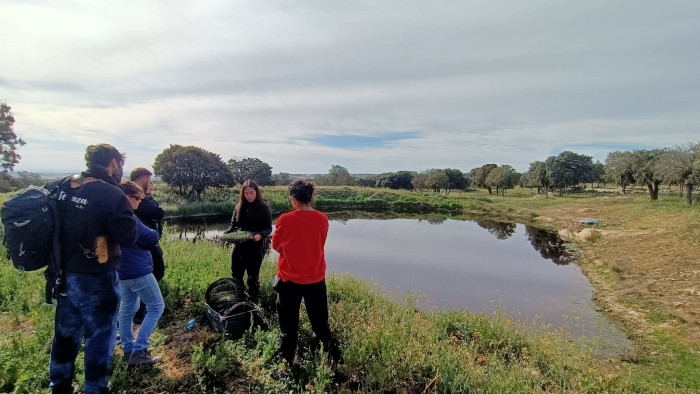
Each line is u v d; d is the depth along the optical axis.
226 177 45.59
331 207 46.34
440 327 6.89
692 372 6.38
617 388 4.86
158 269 4.66
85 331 3.19
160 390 3.82
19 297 5.96
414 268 15.06
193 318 5.59
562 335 8.34
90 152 3.21
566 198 53.56
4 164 53.41
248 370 4.21
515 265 15.97
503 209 41.88
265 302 6.24
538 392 4.21
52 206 3.03
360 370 4.34
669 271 13.06
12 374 3.71
